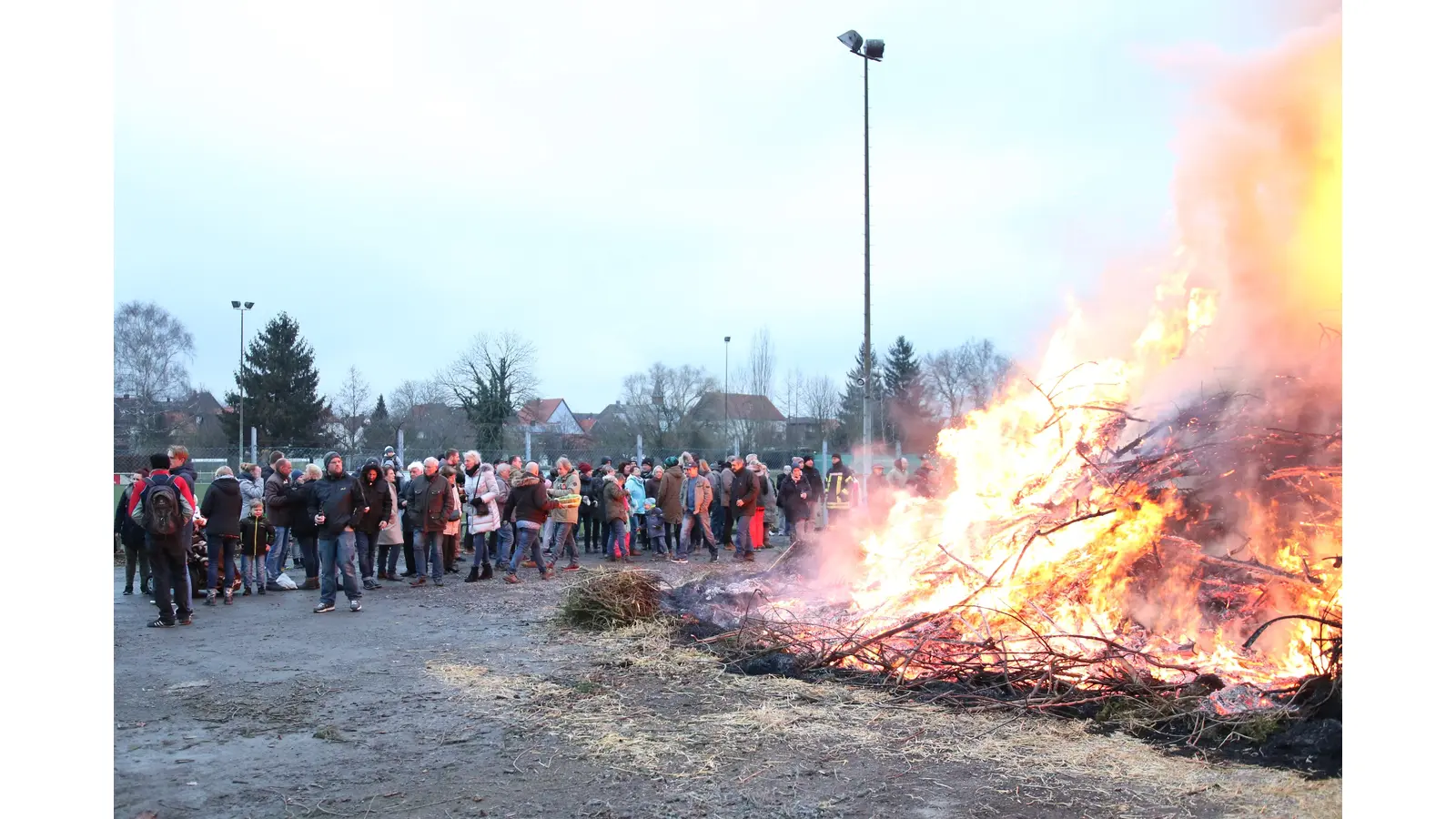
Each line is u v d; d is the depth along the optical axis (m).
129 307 54.94
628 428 49.53
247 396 50.53
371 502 11.90
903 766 4.85
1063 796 4.38
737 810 4.32
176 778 4.83
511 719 5.87
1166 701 5.61
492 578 13.06
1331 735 4.80
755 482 15.78
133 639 8.62
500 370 49.81
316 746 5.36
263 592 11.67
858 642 7.26
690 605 9.66
